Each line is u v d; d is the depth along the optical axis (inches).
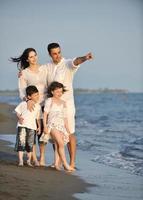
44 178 285.7
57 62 326.0
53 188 261.9
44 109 323.3
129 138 558.3
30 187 257.4
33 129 325.7
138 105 1891.0
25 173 295.0
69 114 327.6
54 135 321.7
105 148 461.4
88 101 2586.1
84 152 431.2
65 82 325.1
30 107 324.2
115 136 586.9
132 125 793.6
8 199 228.4
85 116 1104.8
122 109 1539.1
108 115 1157.7
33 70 329.7
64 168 324.5
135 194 261.3
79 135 601.9
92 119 978.1
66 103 326.6
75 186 273.1
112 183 288.8
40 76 329.7
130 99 3024.1
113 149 452.8
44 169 316.2
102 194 259.0
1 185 254.4
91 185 279.7
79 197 248.8
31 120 325.1
